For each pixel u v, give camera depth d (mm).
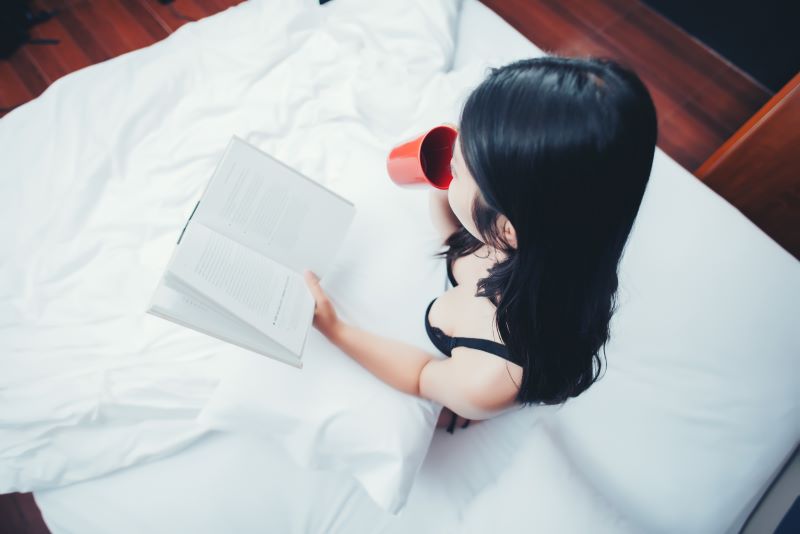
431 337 831
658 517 872
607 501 806
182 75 1206
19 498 1278
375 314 894
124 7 1955
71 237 1038
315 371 834
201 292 634
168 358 944
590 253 472
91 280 1002
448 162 705
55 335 947
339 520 885
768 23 1896
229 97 1193
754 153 1309
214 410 821
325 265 860
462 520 844
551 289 504
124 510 851
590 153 388
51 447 875
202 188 1108
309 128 1204
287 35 1273
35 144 1098
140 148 1132
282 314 719
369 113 1229
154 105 1169
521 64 428
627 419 953
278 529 868
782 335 1004
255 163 792
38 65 1831
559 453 852
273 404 807
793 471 970
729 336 1008
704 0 2006
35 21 1870
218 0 2029
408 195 1015
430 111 1178
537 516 775
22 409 865
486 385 641
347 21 1305
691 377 979
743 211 1471
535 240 461
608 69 398
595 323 572
